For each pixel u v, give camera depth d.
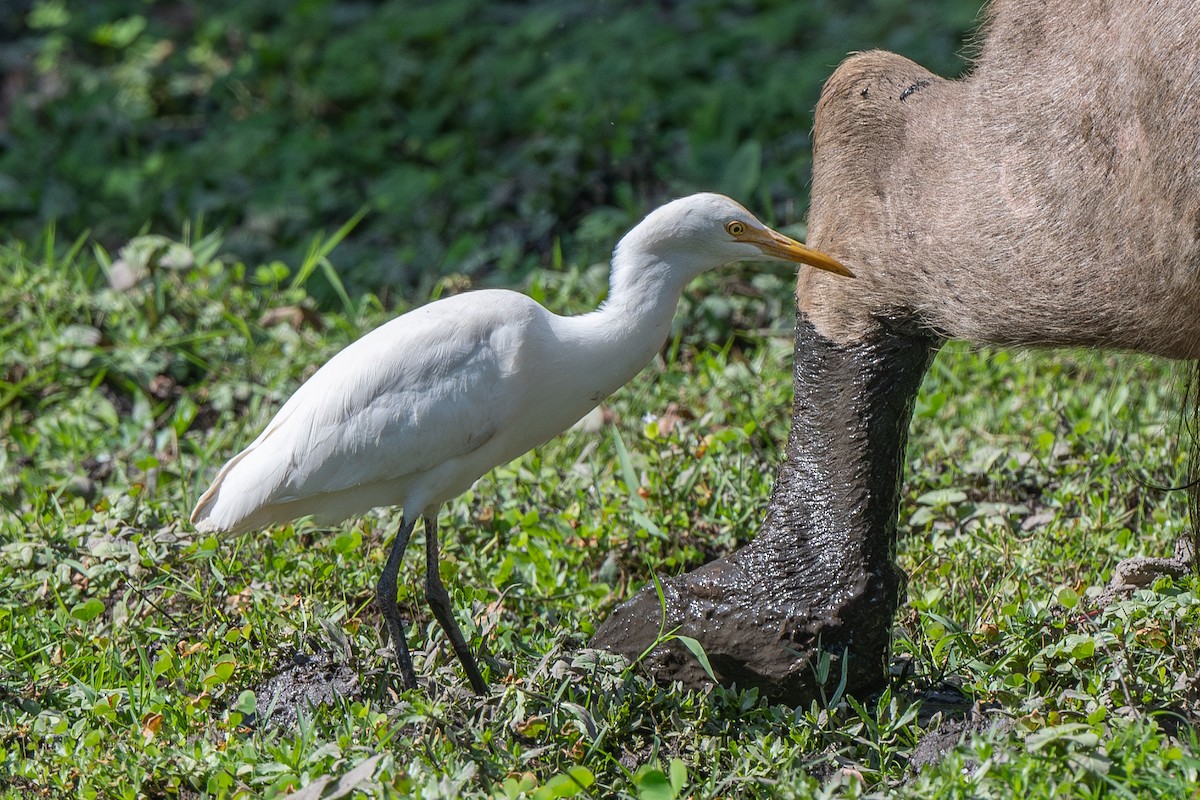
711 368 12.16
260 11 21.36
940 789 6.69
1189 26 6.86
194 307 13.22
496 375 8.02
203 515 8.37
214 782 7.24
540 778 7.33
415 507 8.20
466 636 8.71
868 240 8.35
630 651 8.38
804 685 7.93
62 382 12.52
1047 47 7.65
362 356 8.12
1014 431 11.35
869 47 18.12
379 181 16.77
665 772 7.38
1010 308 7.81
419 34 20.14
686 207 8.15
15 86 20.14
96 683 8.27
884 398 8.30
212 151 17.75
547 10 20.44
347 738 7.21
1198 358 7.62
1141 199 7.12
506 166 16.56
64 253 15.89
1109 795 6.66
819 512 8.16
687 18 19.94
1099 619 8.21
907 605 8.93
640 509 9.79
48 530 9.78
